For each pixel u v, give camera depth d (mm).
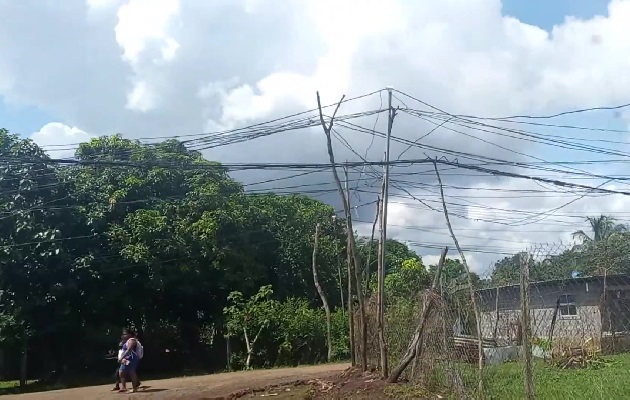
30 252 21812
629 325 21625
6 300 21984
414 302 13836
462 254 11398
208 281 27062
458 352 11828
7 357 25562
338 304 33688
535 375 13797
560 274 25422
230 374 21531
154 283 24578
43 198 22797
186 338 28594
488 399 10742
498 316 18312
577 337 18938
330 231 33125
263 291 26672
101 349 25281
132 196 26125
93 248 23578
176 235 25734
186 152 29078
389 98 14000
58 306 22703
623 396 10836
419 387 12086
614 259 25984
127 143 27359
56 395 17281
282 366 25344
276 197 33531
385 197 13883
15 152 22359
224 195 29297
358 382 13500
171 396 15695
